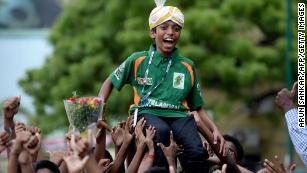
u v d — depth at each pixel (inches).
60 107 1663.4
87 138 447.8
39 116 1766.7
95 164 456.1
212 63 1551.4
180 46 1544.0
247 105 1722.4
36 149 470.0
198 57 1536.7
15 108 513.3
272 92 1688.0
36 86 1787.6
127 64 521.7
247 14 1584.6
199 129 527.8
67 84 1669.5
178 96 516.7
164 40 511.5
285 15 1589.6
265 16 1588.3
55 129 1686.8
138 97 518.6
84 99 471.2
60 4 2522.1
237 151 571.8
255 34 1662.2
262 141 1806.1
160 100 513.7
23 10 2449.6
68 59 1745.8
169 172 482.3
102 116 506.3
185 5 1617.9
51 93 1706.4
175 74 518.6
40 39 2337.6
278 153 1807.3
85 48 1710.1
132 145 518.6
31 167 466.3
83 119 468.4
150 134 493.4
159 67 517.7
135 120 512.7
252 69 1544.0
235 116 1771.7
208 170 515.2
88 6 1775.3
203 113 534.3
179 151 502.6
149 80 516.7
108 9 1685.5
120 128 529.7
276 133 1813.5
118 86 524.4
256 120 1793.8
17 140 465.7
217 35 1569.9
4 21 2417.6
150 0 1617.9
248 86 1582.2
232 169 527.5
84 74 1657.2
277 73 1568.7
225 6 1582.2
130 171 490.9
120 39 1593.3
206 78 1584.6
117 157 509.7
